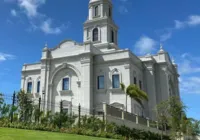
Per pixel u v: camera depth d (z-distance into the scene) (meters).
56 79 44.28
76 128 24.67
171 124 35.78
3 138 15.37
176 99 36.81
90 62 41.91
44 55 45.59
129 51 41.19
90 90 40.69
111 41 51.88
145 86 46.16
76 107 38.62
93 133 24.48
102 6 52.72
